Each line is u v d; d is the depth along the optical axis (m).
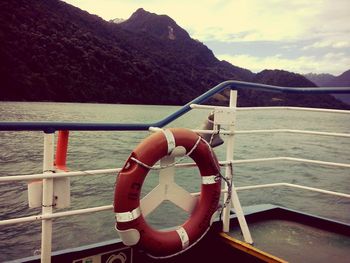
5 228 12.02
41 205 2.10
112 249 2.31
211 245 2.73
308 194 18.42
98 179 19.98
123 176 2.11
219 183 2.47
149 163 2.14
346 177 24.88
